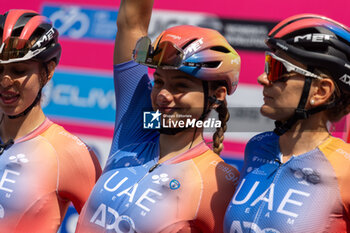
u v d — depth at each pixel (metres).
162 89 7.18
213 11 14.95
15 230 8.25
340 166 6.02
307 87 6.17
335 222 5.92
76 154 8.59
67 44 16.48
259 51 14.38
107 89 16.02
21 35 8.16
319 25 6.11
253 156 7.03
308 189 6.08
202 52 7.03
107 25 16.16
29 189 8.28
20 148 8.59
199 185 7.11
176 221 6.91
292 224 5.98
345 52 6.06
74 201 8.66
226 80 7.34
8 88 8.25
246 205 6.53
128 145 7.95
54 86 16.52
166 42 7.07
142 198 7.10
